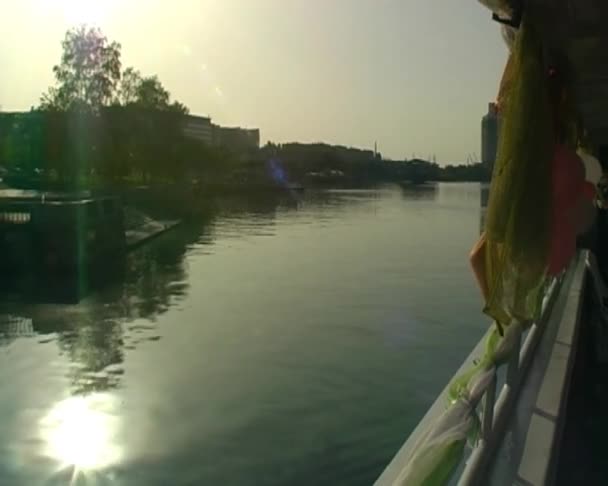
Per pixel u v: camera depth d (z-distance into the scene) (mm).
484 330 24203
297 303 30000
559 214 2586
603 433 4777
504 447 3262
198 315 27391
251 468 12234
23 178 65750
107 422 14820
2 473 12133
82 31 65750
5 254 32750
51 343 22812
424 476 2428
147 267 41125
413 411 15375
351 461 12516
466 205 106688
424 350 21328
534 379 4391
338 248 51438
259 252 49000
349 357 20484
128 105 76125
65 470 12164
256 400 16188
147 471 12164
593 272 9930
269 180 139125
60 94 65312
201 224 70125
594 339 7777
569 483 4109
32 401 16453
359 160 174875
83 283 33969
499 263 2436
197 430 14234
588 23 2883
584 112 6508
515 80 2406
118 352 21469
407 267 41562
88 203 35688
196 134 115812
